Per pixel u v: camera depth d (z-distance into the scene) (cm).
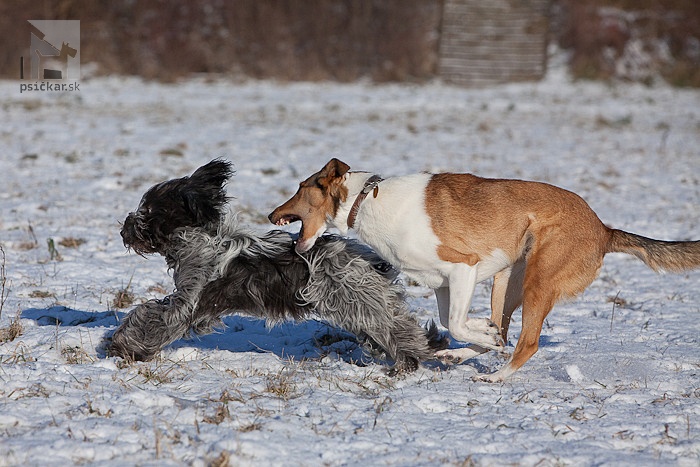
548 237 896
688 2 4862
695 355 1023
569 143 2938
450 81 4469
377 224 895
